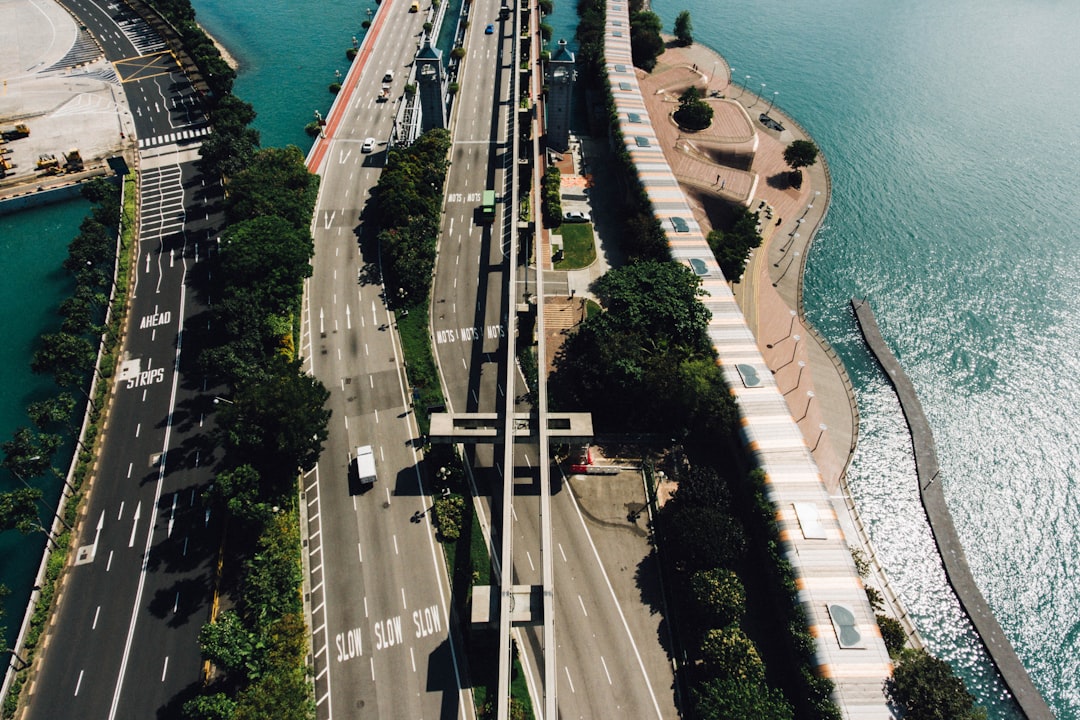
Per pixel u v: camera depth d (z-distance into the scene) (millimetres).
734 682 81875
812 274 157500
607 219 164500
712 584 89562
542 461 95125
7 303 139500
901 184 187000
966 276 158000
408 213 148375
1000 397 130875
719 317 125938
